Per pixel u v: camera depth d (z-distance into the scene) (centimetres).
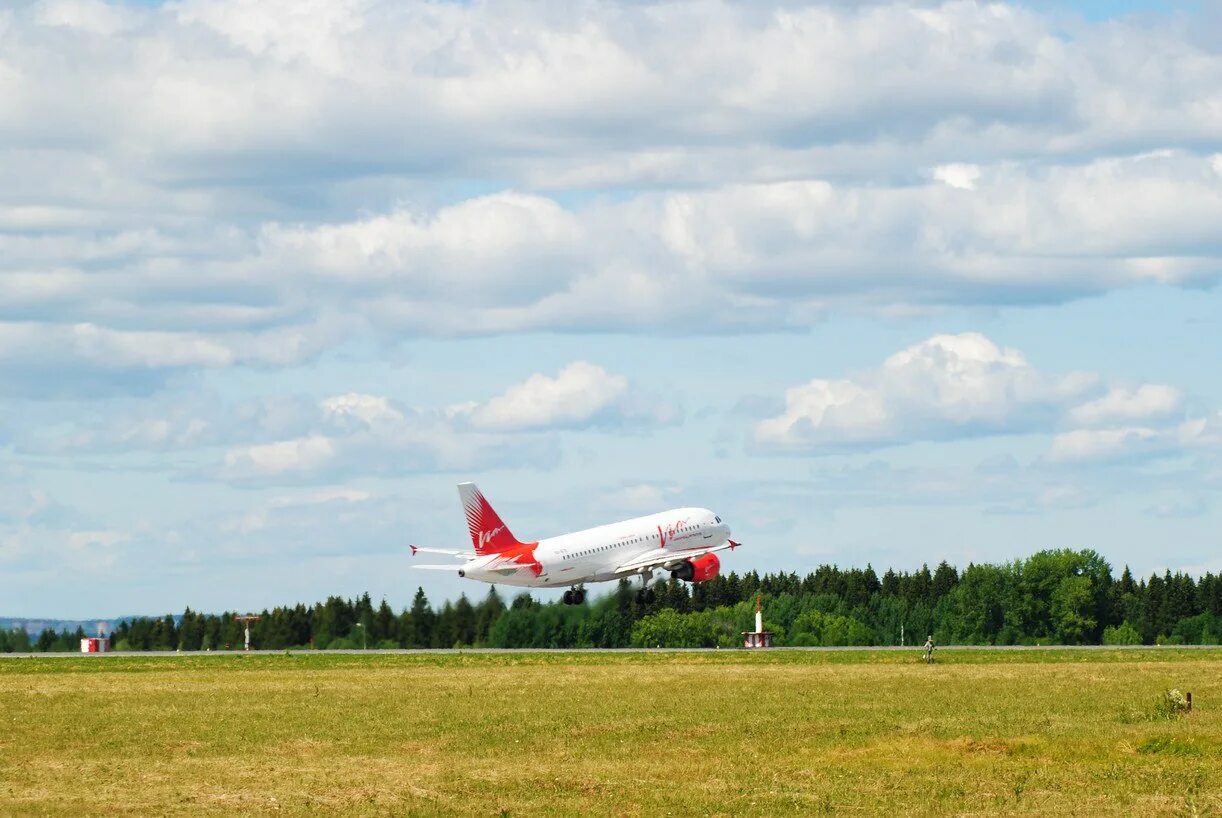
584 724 9731
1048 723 9494
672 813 6281
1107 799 6562
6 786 7119
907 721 9756
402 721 10012
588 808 6419
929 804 6456
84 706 11269
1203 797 6606
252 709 10944
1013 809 6328
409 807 6494
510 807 6481
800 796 6669
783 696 11756
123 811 6372
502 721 9975
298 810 6425
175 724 9925
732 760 7938
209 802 6625
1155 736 8494
